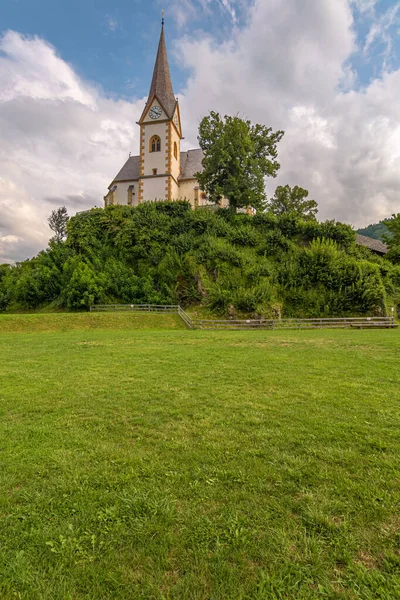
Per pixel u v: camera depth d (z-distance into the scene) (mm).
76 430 5383
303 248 37938
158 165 50656
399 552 2695
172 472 3965
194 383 8297
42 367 10508
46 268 36281
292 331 23734
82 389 7852
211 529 2975
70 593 2354
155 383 8344
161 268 36156
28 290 35156
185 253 37156
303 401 6703
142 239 38031
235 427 5406
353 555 2695
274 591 2363
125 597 2330
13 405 6699
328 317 31453
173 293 34500
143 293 34688
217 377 8898
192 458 4332
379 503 3330
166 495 3496
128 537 2904
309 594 2342
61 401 6941
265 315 30719
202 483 3736
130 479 3836
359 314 31234
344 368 9797
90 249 37812
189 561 2645
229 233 39562
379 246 54438
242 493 3512
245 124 41812
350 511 3217
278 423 5520
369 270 33188
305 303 32594
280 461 4242
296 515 3189
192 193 53500
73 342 17078
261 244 38812
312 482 3730
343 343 15617
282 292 33500
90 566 2602
